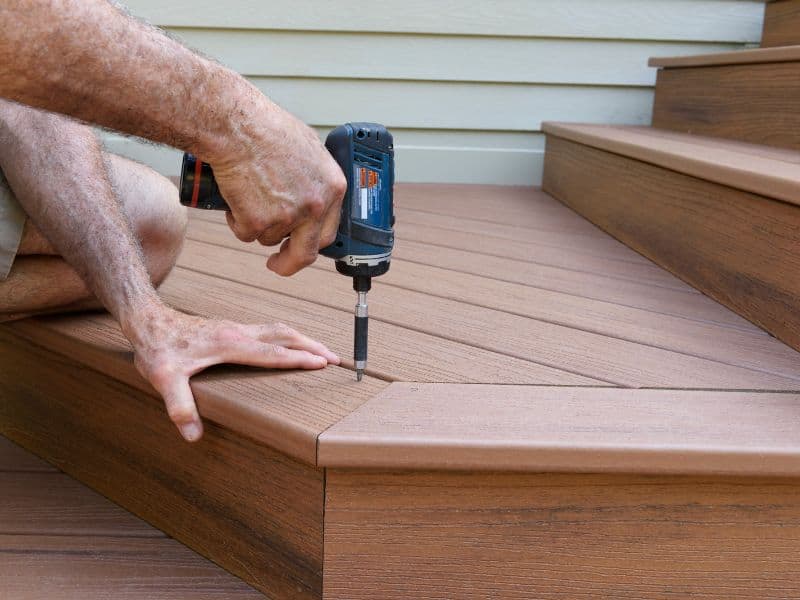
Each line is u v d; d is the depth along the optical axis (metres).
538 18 2.82
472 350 1.24
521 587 1.00
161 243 1.38
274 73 2.83
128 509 1.30
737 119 2.22
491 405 1.03
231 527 1.12
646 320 1.43
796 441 0.95
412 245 2.00
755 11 2.81
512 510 0.97
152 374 1.07
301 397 1.04
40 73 0.81
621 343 1.30
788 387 1.12
